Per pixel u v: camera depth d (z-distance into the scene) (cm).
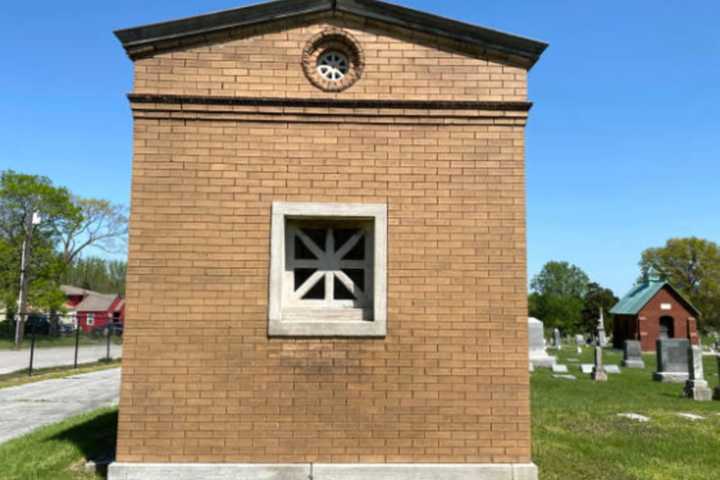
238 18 629
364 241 649
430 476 582
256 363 596
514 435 596
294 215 615
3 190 3809
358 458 589
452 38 637
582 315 6725
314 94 632
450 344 605
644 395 1457
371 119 629
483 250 619
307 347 600
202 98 620
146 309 598
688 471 681
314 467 579
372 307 626
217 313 601
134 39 621
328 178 622
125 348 590
